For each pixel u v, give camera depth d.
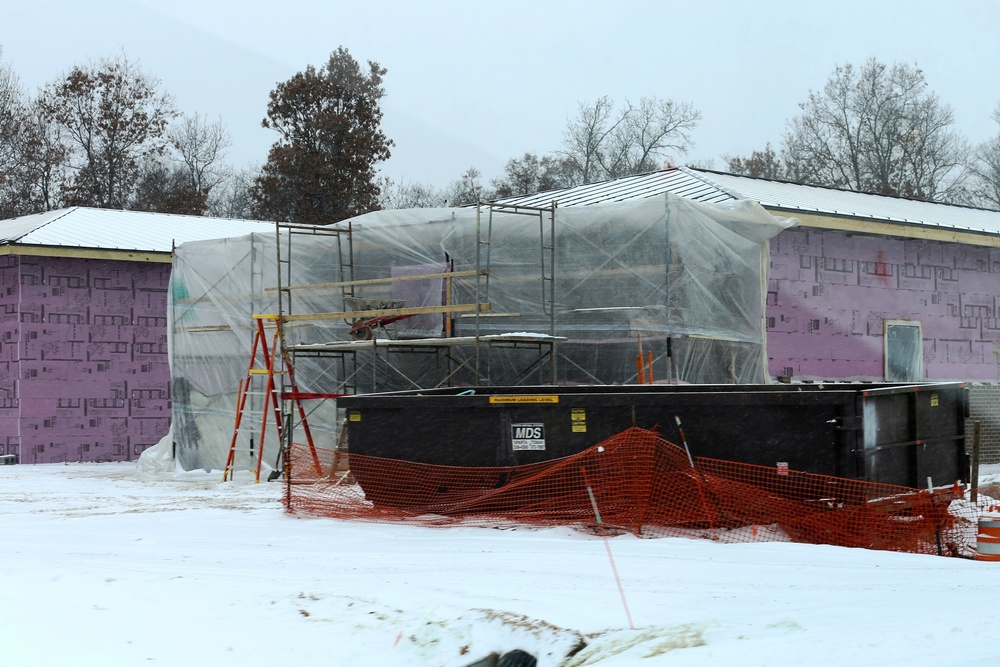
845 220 20.83
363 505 12.62
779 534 10.44
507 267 18.08
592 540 10.09
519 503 11.38
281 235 20.19
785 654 5.00
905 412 11.21
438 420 11.90
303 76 39.97
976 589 6.75
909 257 22.61
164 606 7.11
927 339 22.78
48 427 26.14
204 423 21.28
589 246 17.44
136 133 45.56
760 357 17.62
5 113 43.44
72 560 9.31
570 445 11.20
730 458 10.70
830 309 21.06
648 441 10.69
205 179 47.97
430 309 16.78
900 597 6.49
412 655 6.06
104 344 26.86
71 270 26.58
